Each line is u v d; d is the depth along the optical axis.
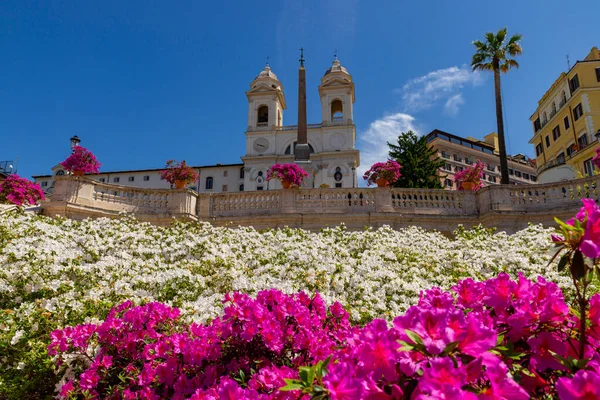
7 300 5.66
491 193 14.85
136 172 69.38
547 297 2.41
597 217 2.06
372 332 2.26
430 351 1.86
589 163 39.84
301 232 10.98
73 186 13.91
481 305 2.73
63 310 4.84
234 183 69.44
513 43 27.19
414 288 6.29
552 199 14.58
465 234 11.66
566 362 2.12
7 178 18.08
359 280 6.71
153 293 6.09
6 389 3.87
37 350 4.11
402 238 10.38
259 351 3.48
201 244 8.95
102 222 10.66
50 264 6.47
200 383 3.34
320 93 72.00
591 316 2.30
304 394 2.20
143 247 9.00
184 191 14.88
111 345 3.94
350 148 68.38
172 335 3.84
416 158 36.97
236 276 6.73
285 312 3.57
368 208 15.07
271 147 69.19
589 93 42.66
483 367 1.98
